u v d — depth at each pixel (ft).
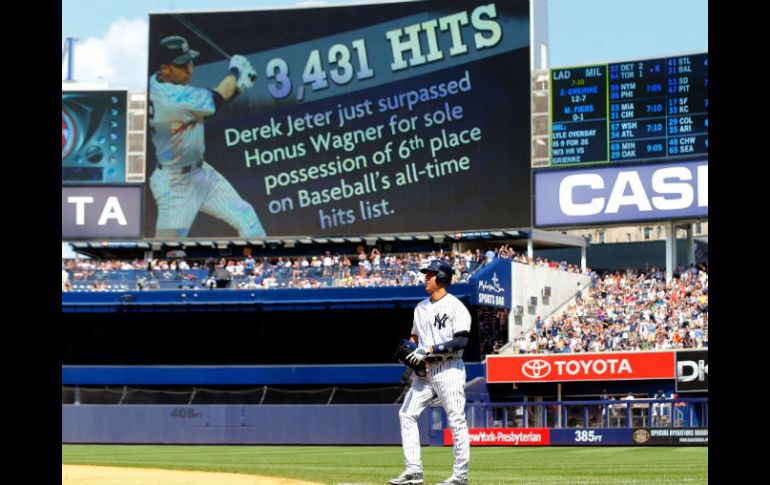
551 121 151.64
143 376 151.53
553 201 150.92
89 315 159.43
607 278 156.56
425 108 157.07
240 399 145.89
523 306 150.30
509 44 154.61
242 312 155.63
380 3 159.74
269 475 55.01
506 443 107.96
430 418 108.68
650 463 67.26
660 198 146.30
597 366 125.18
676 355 122.11
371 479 49.49
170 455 94.68
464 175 155.02
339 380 145.69
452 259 151.53
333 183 159.33
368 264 155.74
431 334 37.47
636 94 148.36
